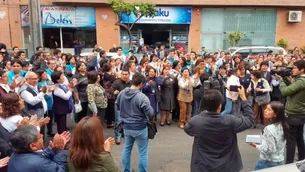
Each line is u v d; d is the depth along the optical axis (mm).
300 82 4523
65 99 6066
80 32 21000
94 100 6234
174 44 21859
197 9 21484
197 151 3215
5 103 3588
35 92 5316
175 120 8148
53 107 6117
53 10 20234
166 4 20859
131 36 19562
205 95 3221
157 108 7359
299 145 4855
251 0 21234
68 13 20438
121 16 19016
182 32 21906
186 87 7281
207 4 21109
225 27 21938
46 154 2715
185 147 6164
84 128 2465
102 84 7270
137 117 4375
